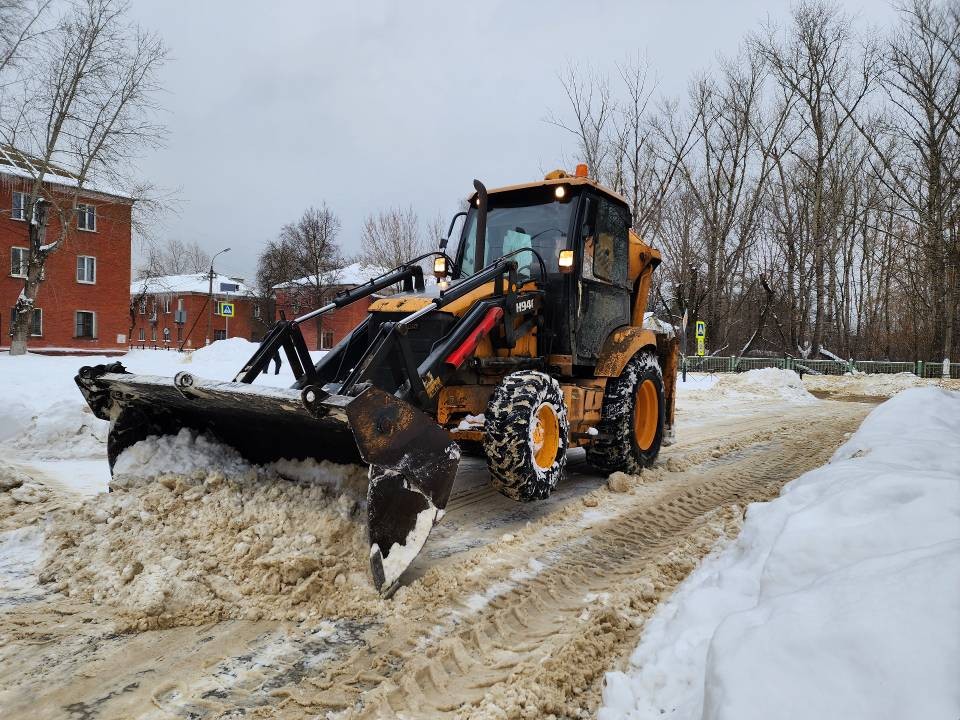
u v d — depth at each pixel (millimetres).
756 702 1519
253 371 4094
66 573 3104
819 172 26406
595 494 5098
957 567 1666
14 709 2137
